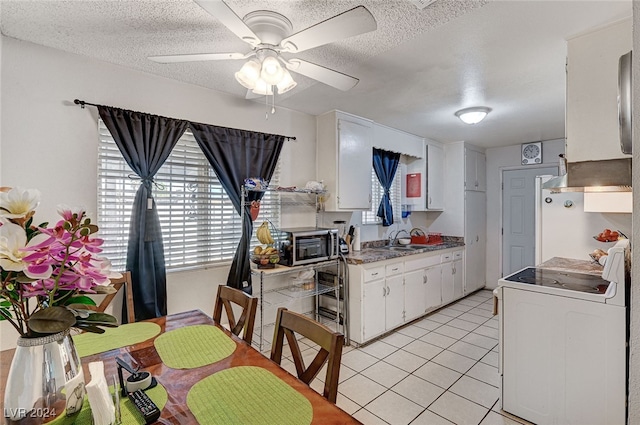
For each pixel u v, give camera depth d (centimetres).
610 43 172
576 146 182
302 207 333
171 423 92
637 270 68
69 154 206
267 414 96
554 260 291
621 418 166
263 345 286
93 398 86
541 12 163
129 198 233
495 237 518
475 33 184
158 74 239
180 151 256
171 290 247
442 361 275
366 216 414
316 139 344
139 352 137
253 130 294
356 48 201
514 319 202
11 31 181
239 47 201
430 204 458
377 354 289
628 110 103
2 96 185
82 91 211
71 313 87
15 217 83
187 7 160
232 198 273
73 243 87
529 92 275
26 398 86
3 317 89
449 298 432
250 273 274
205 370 122
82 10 162
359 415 203
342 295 321
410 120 362
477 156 504
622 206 254
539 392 192
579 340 178
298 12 162
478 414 204
